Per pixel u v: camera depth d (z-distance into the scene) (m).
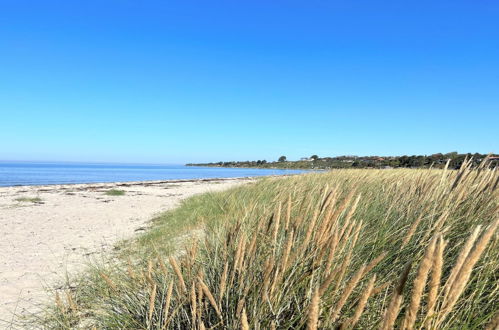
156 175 70.94
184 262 2.21
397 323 1.46
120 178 55.16
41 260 5.57
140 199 16.70
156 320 2.11
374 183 4.63
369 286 0.93
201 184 28.89
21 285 4.25
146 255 3.51
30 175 63.97
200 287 1.61
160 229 7.09
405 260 1.89
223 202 7.30
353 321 0.97
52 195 19.03
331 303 1.52
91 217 10.95
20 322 2.86
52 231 8.53
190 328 1.87
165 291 2.25
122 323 2.20
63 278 4.27
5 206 14.11
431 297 0.84
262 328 1.66
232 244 2.37
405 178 3.89
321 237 1.59
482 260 1.75
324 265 1.73
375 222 2.66
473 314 1.52
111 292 2.60
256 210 3.46
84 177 58.97
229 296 1.97
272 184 7.25
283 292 1.77
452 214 2.26
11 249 6.48
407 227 2.27
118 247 5.82
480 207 2.30
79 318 2.43
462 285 0.87
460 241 1.95
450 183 2.60
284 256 1.60
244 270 1.90
